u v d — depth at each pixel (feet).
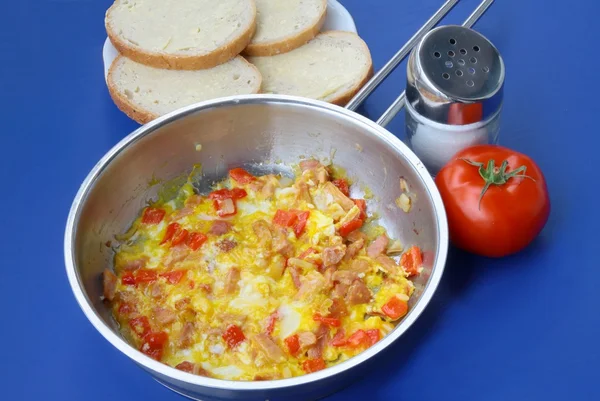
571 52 2.49
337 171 2.19
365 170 2.15
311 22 2.44
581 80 2.42
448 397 1.92
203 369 1.87
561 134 2.30
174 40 2.39
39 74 2.53
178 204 2.17
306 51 2.43
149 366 1.71
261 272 1.99
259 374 1.85
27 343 2.02
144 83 2.35
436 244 1.89
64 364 1.98
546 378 1.94
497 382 1.94
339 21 2.51
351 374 1.76
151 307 1.96
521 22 2.57
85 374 1.97
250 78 2.33
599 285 2.05
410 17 2.60
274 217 2.10
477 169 2.00
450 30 2.03
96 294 1.97
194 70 2.37
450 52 2.01
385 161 2.08
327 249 1.99
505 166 1.95
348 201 2.11
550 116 2.34
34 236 2.20
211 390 1.71
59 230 2.21
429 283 1.82
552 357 1.97
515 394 1.92
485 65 2.01
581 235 2.13
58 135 2.39
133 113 2.31
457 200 1.99
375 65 2.48
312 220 2.07
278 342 1.89
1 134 2.39
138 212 2.14
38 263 2.15
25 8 2.71
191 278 1.99
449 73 1.99
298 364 1.88
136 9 2.46
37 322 2.05
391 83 2.42
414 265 2.00
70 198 2.27
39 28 2.66
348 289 1.95
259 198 2.13
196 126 2.12
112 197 2.06
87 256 1.96
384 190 2.13
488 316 2.03
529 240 2.03
